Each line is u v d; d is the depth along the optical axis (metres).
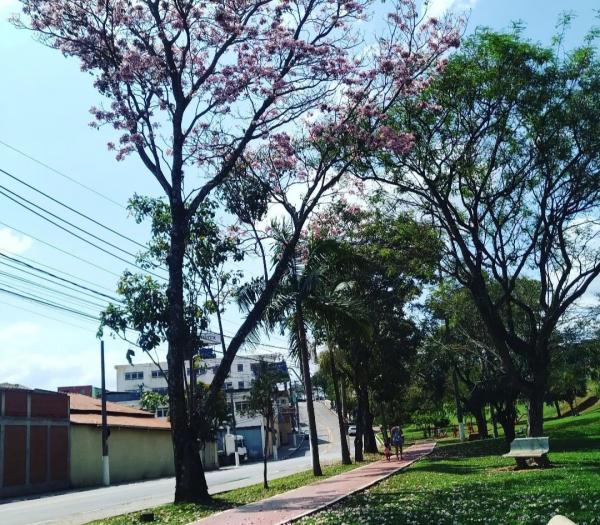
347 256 23.08
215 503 15.46
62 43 16.92
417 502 12.44
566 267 20.41
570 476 14.58
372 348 32.38
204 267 19.92
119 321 19.05
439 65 17.77
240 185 20.39
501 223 20.97
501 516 9.66
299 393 101.94
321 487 18.27
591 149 18.56
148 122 17.02
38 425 32.41
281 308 21.02
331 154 18.78
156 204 19.97
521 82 17.81
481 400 35.41
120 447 39.91
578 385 45.97
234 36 16.83
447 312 30.52
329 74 17.30
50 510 20.06
